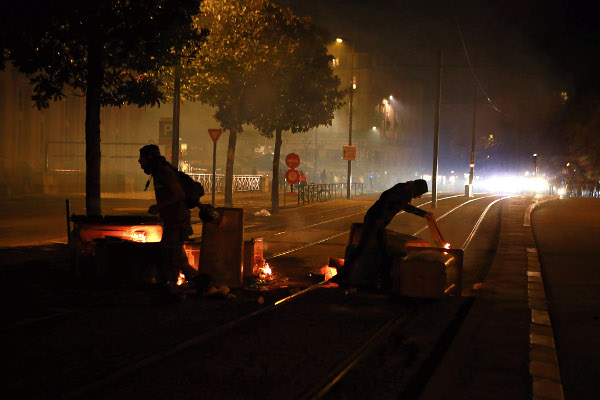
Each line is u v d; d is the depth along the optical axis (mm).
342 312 6621
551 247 13422
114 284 7879
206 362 4754
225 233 7562
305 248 13086
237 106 20344
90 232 8508
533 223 20078
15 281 8078
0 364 4570
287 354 4996
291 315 6441
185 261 7102
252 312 6461
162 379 4340
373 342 5438
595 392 4484
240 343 5316
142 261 7863
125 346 5098
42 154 32125
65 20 9500
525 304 7070
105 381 4219
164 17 9945
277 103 21359
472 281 9414
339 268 8828
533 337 5582
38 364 4578
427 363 4926
